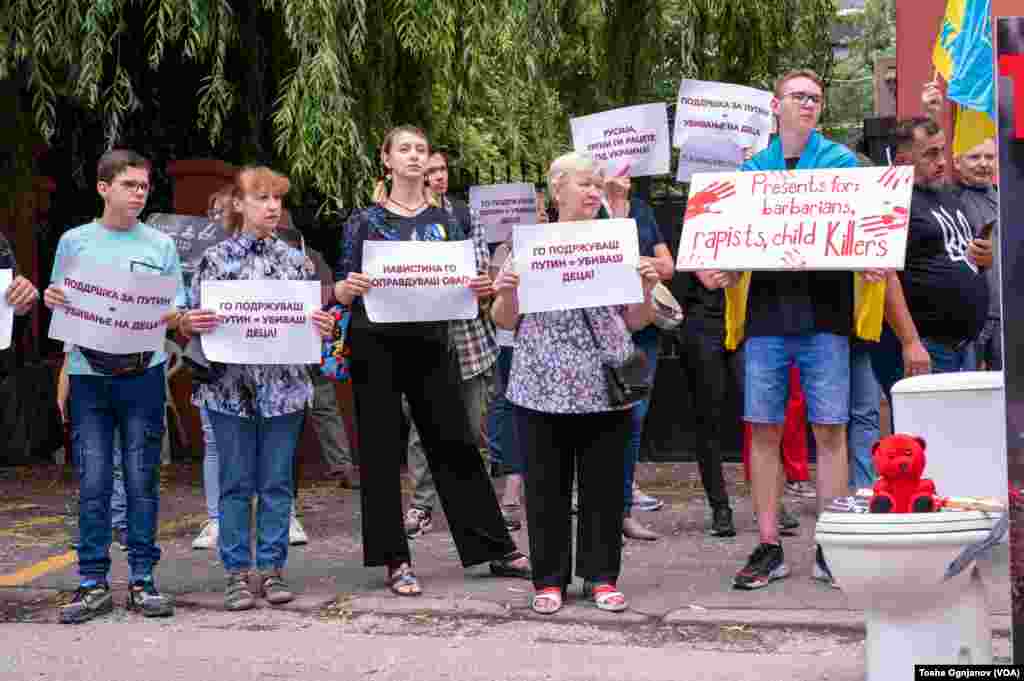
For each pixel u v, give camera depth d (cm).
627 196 723
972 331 627
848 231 569
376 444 619
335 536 791
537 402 576
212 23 928
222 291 591
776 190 583
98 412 593
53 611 609
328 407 980
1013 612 399
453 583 645
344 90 945
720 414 761
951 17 723
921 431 508
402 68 1056
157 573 682
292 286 595
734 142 825
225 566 605
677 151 1129
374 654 520
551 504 582
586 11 1039
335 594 623
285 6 898
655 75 1108
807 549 708
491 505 652
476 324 781
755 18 1073
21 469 1147
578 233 566
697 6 1034
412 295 610
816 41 1110
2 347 562
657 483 987
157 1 999
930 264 621
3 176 1112
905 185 566
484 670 493
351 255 632
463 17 972
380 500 618
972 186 671
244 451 605
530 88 1024
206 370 591
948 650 426
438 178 767
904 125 630
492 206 870
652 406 1084
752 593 602
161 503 942
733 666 490
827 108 1527
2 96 1077
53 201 1302
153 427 599
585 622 563
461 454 644
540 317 581
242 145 1117
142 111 1173
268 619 583
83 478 591
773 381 607
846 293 597
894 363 651
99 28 893
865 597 429
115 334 580
